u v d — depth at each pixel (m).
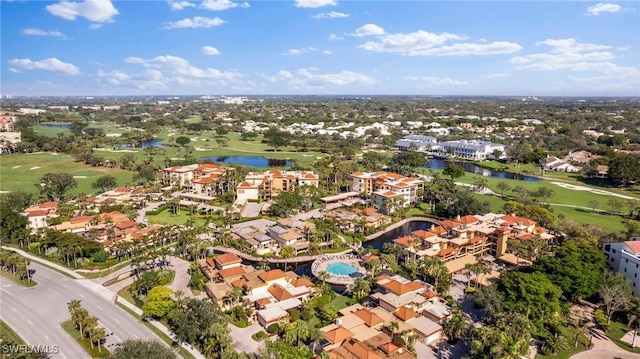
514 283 110.62
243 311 110.25
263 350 94.75
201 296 122.00
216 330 93.44
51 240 154.88
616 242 140.50
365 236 177.50
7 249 160.50
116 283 132.75
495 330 89.94
